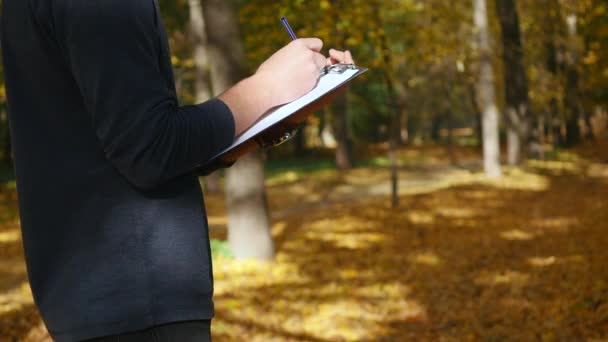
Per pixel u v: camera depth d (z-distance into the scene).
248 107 1.34
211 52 9.34
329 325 6.49
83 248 1.31
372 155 42.81
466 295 7.56
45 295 1.33
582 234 11.13
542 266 8.71
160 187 1.33
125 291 1.30
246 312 6.89
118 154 1.24
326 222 14.17
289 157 43.62
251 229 9.57
